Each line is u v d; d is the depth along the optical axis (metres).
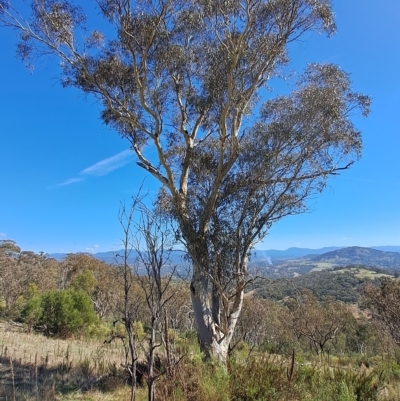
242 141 11.88
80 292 17.70
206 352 9.41
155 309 4.25
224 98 11.25
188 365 6.01
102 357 9.59
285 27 10.42
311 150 11.13
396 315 22.17
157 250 4.20
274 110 11.59
